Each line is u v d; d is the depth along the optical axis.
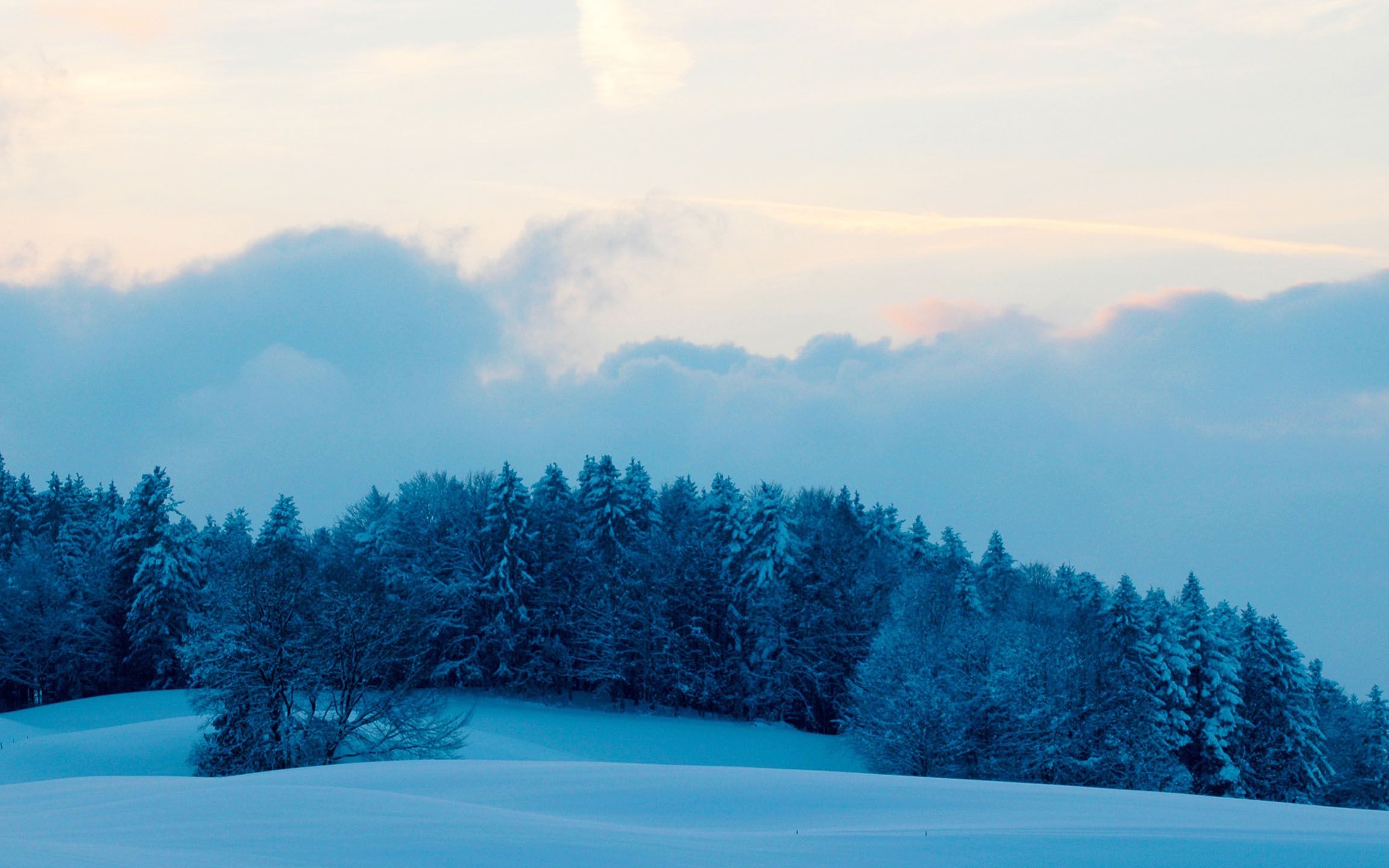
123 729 45.66
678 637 67.25
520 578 68.44
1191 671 58.97
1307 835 13.57
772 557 68.50
